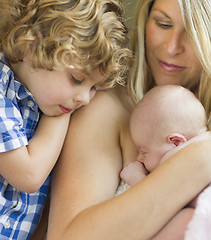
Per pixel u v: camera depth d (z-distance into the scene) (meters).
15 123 1.12
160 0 1.29
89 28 1.17
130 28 1.50
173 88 1.29
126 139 1.30
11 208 1.20
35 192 1.25
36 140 1.17
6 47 1.18
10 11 1.19
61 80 1.15
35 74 1.17
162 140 1.23
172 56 1.30
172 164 1.06
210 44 1.27
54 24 1.15
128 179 1.22
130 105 1.41
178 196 1.03
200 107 1.27
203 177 1.04
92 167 1.18
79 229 1.04
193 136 1.25
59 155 1.24
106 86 1.29
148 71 1.44
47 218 1.36
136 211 1.02
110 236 1.02
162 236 1.03
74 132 1.24
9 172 1.11
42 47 1.14
